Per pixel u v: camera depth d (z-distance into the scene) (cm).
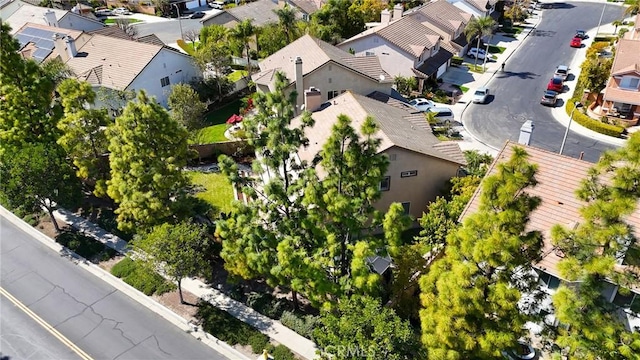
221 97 5694
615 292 2200
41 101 3550
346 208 2050
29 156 3175
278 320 2680
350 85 4481
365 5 7612
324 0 8081
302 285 2200
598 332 1587
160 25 8756
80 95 3347
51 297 2900
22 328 2678
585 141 4550
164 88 5503
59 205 3775
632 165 1563
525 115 5144
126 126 2825
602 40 7338
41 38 6106
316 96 3838
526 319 1762
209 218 3403
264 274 2627
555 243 1712
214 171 4184
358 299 2045
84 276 3070
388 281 2692
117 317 2742
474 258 1709
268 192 2252
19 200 3195
